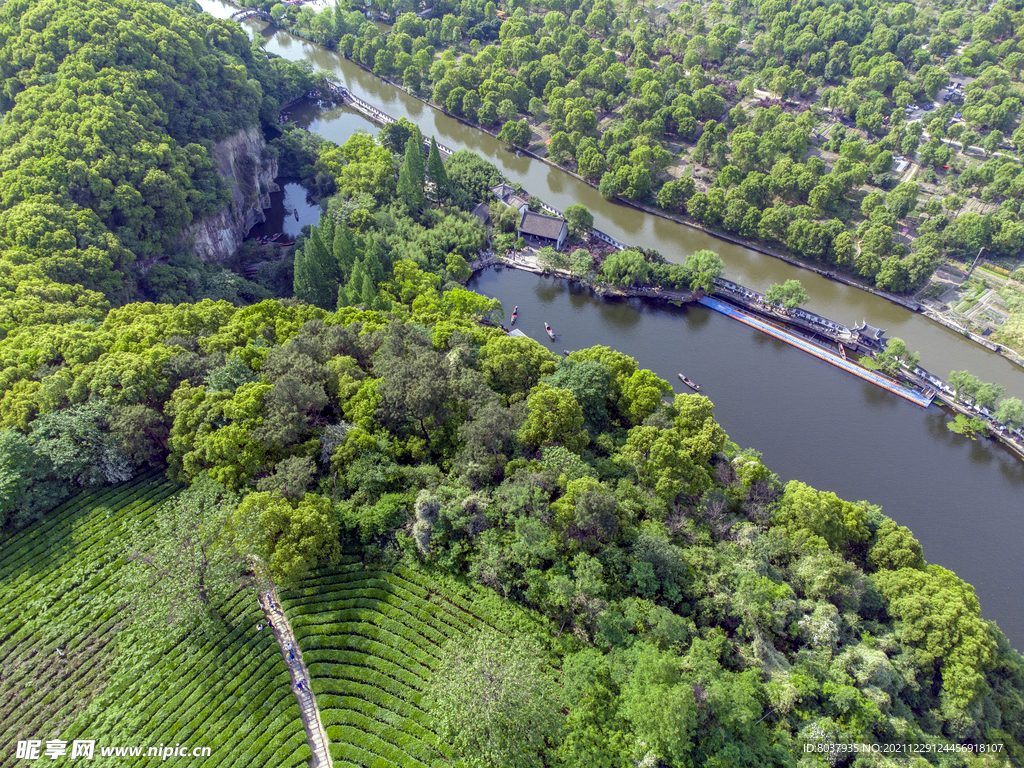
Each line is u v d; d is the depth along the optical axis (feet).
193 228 590.96
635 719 216.33
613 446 361.92
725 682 235.20
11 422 325.83
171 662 253.44
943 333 580.30
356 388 350.64
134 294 505.66
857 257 625.41
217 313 439.22
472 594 277.44
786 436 493.77
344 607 272.92
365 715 239.09
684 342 577.02
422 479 313.53
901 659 279.08
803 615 278.87
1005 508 447.83
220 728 234.79
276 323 427.33
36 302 414.00
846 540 340.18
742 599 270.46
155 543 274.77
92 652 256.32
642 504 319.06
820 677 258.57
